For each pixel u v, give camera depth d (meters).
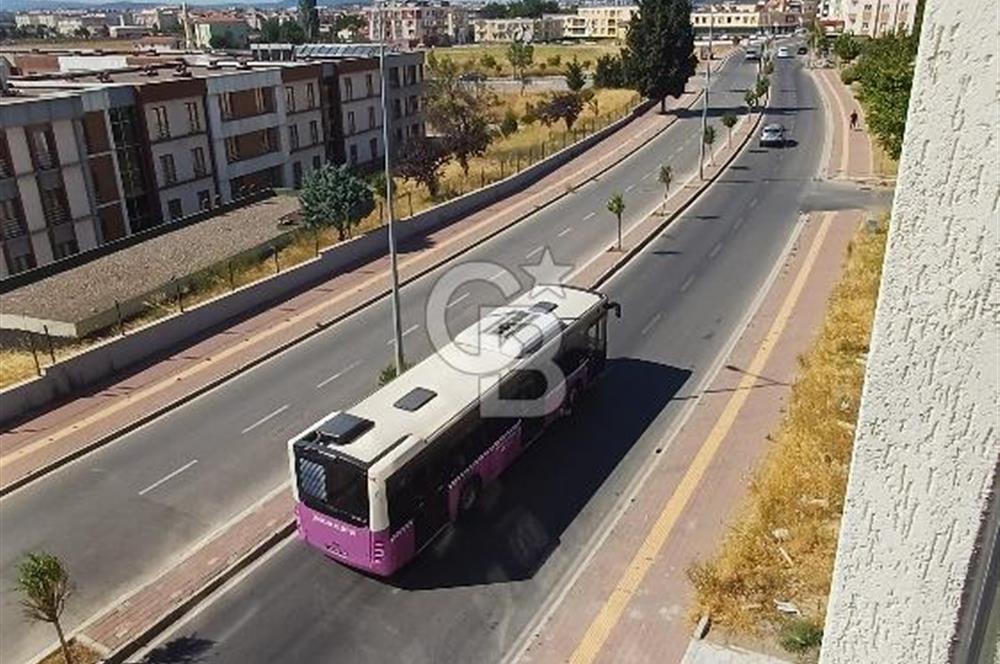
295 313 26.41
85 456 18.20
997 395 1.90
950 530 2.03
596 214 36.72
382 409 14.62
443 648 12.34
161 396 20.89
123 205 40.00
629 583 13.42
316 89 53.75
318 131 54.47
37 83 42.28
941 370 1.96
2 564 14.55
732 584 12.80
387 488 13.02
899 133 27.16
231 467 17.47
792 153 46.59
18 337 25.41
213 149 45.50
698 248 31.19
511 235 34.34
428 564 14.21
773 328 23.44
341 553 13.73
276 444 18.36
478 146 45.69
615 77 77.19
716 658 11.57
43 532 15.50
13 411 19.95
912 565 2.11
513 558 14.30
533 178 44.66
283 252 32.66
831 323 22.44
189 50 81.56
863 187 38.44
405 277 29.53
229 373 22.08
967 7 1.76
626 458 17.25
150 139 41.38
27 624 13.11
